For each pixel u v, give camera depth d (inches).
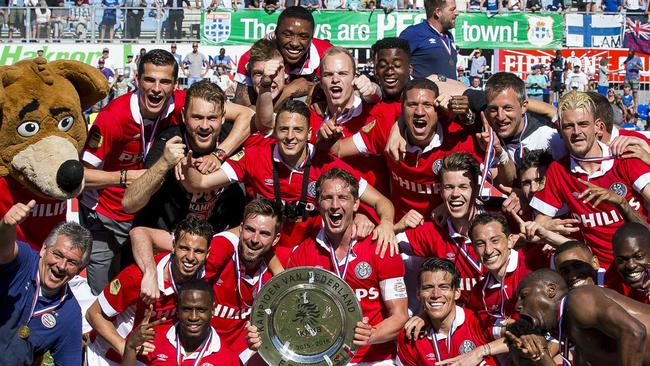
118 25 884.0
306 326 263.0
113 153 294.7
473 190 274.2
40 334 254.7
